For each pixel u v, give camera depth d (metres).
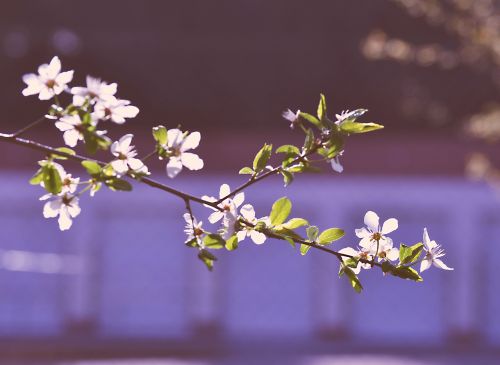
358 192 23.67
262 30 29.70
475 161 13.95
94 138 1.89
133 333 23.80
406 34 23.12
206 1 30.00
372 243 2.20
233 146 23.47
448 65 11.05
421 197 23.78
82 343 22.39
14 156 23.27
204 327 23.98
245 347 22.66
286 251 24.23
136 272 24.02
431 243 2.18
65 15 29.41
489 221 23.97
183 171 23.33
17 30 28.28
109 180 1.98
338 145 2.08
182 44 29.17
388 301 24.30
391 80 25.98
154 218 23.88
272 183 23.36
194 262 24.16
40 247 23.45
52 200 1.99
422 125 24.89
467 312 24.00
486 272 24.06
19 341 22.27
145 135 23.11
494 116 12.02
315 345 23.09
